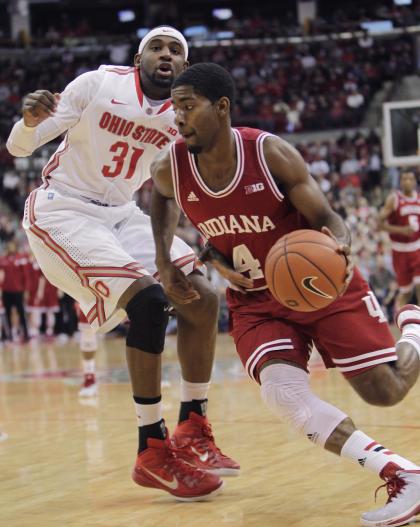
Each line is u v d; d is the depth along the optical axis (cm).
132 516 452
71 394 1073
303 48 3741
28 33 4247
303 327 450
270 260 402
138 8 4447
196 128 417
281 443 650
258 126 3114
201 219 450
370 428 688
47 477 566
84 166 539
